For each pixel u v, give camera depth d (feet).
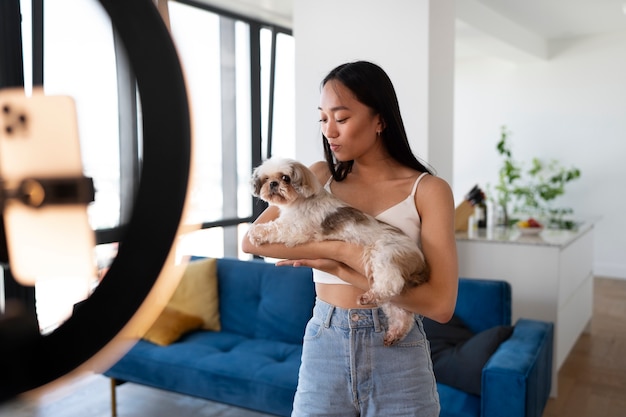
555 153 21.17
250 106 15.70
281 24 16.03
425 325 8.87
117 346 0.60
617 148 20.08
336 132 3.69
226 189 15.08
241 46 15.24
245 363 8.54
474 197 12.79
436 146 11.37
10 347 0.57
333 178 4.20
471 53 21.20
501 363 6.98
